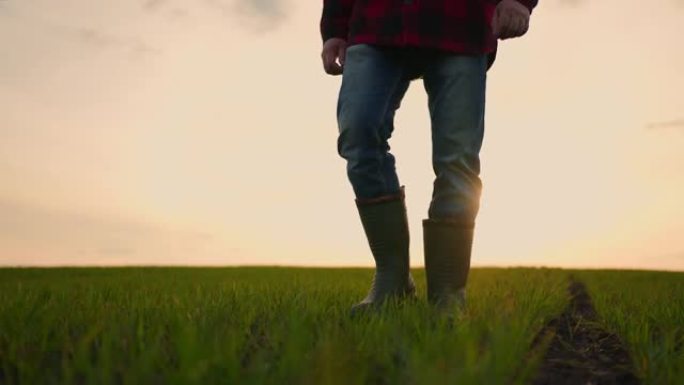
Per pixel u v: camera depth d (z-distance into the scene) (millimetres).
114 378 1864
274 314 2914
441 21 3107
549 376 2277
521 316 2877
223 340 2119
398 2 3137
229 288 4742
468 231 3188
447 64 3148
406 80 3416
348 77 3215
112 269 11859
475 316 2791
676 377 1963
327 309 3281
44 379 1887
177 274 9617
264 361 2045
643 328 2783
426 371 1604
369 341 2225
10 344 2320
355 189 3324
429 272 3225
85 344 1904
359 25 3215
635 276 10172
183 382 1597
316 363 1824
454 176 3150
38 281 7371
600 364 2486
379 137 3240
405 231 3383
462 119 3129
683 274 10938
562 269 13352
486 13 3219
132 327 2365
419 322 2561
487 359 1706
